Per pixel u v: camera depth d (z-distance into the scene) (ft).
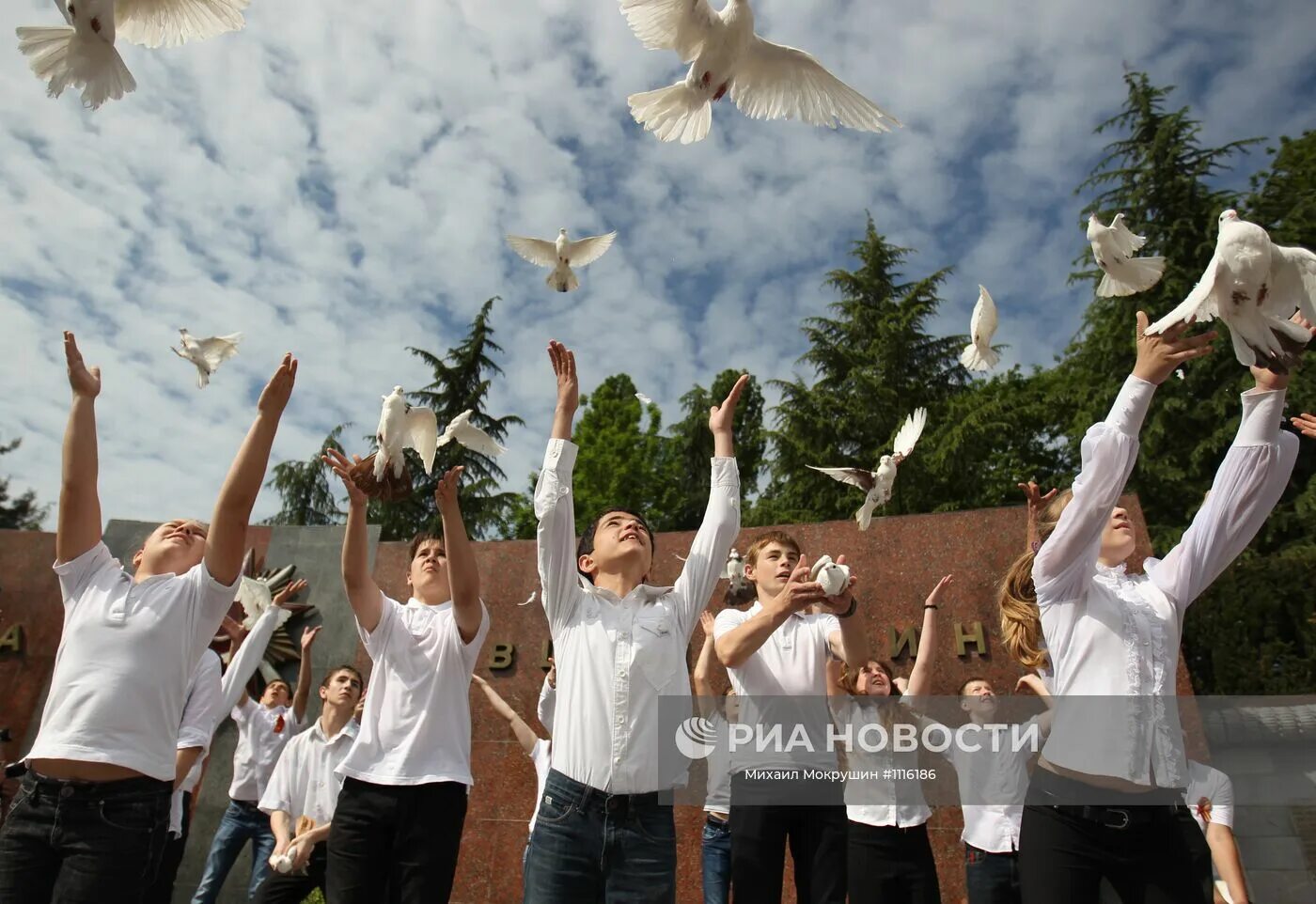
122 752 12.61
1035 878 11.07
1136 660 11.25
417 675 15.48
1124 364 77.66
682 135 14.65
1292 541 62.39
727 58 13.97
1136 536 27.68
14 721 35.70
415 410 16.38
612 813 11.90
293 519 103.30
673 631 13.34
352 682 23.50
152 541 15.30
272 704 28.55
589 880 11.73
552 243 22.81
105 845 12.26
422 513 95.40
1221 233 10.50
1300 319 10.75
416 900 14.02
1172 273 75.10
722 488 14.85
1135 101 81.56
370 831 14.43
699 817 26.43
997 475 82.48
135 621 13.33
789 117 14.80
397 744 14.92
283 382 14.14
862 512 19.45
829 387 90.94
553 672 21.93
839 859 14.62
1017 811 18.69
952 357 90.84
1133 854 10.73
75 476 13.97
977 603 28.12
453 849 14.69
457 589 15.65
